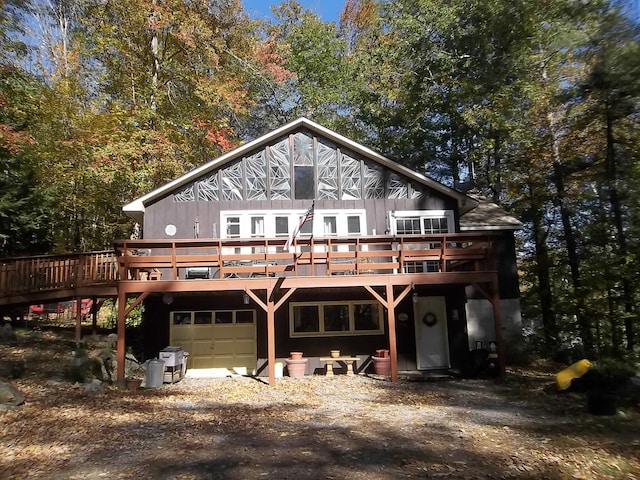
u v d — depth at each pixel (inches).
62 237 1005.2
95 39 954.1
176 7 946.1
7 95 795.4
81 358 493.7
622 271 624.7
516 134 872.3
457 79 1074.1
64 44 1021.8
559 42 652.7
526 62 874.1
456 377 579.2
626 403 413.1
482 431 335.3
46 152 844.6
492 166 1061.1
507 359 701.9
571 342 813.2
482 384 531.8
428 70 1099.9
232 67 1034.7
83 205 991.6
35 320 823.7
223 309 642.8
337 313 653.3
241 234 653.3
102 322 848.3
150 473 249.8
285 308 646.5
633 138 629.9
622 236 642.8
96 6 948.0
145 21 934.4
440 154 1205.7
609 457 279.9
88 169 862.5
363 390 501.0
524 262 963.3
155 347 629.0
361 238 559.8
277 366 611.8
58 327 741.3
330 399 454.3
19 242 737.0
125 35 962.7
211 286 530.0
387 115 1194.6
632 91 576.4
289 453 283.4
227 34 1034.1
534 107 839.7
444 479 243.8
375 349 649.6
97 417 356.2
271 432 331.0
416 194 695.7
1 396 363.9
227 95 958.4
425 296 671.1
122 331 511.5
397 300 553.3
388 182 692.7
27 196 734.5
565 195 808.9
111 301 976.9
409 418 374.6
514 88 906.1
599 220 702.5
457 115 1079.6
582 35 619.5
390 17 1237.7
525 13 824.9
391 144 1202.0
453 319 661.9
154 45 986.1
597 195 727.7
